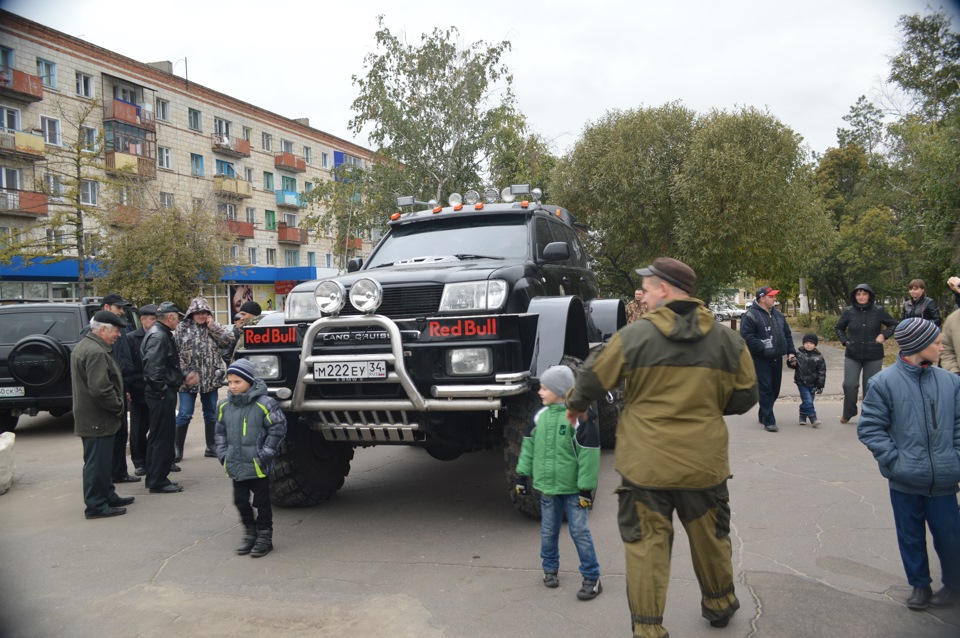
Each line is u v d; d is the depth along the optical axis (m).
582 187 23.38
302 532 4.86
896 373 3.41
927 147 18.88
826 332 26.78
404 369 4.43
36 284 29.08
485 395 4.32
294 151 48.88
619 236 23.03
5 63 29.62
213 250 22.61
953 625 3.20
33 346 8.92
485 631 3.25
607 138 23.08
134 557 4.43
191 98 40.12
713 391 2.87
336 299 4.66
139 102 36.69
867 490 5.41
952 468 3.26
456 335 4.48
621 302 6.81
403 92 21.88
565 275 6.42
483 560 4.18
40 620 3.49
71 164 29.47
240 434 4.40
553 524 3.70
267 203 46.31
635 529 2.89
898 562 3.96
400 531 4.81
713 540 2.99
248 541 4.41
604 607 3.48
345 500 5.70
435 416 4.62
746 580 3.73
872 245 34.25
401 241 6.33
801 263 24.12
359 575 4.00
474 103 21.75
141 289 20.88
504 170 22.61
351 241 23.39
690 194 21.58
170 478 6.75
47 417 11.70
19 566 4.30
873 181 36.81
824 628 3.18
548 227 6.50
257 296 42.88
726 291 25.61
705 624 3.24
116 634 3.33
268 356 4.95
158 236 21.67
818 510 4.93
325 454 5.49
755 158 21.12
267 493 4.46
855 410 8.43
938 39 23.88
